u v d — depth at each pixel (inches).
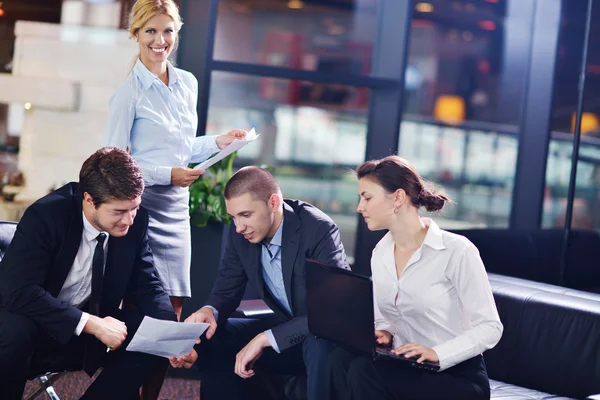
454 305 106.2
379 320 111.5
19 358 108.2
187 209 139.7
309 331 110.2
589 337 117.3
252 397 119.8
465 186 218.5
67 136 185.3
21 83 182.1
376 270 110.3
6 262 109.4
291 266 117.0
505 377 125.6
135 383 113.7
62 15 182.2
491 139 218.5
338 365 104.6
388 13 193.8
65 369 116.8
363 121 198.4
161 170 129.6
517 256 181.0
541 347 121.6
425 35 211.5
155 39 130.0
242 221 114.3
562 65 212.7
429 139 214.7
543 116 214.7
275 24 190.1
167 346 109.9
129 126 131.3
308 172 197.9
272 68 181.2
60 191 115.6
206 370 120.2
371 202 106.1
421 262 106.2
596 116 207.0
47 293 109.8
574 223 211.8
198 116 170.9
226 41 186.2
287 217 118.0
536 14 215.2
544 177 215.5
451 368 104.5
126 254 116.9
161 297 121.3
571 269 195.3
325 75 185.2
